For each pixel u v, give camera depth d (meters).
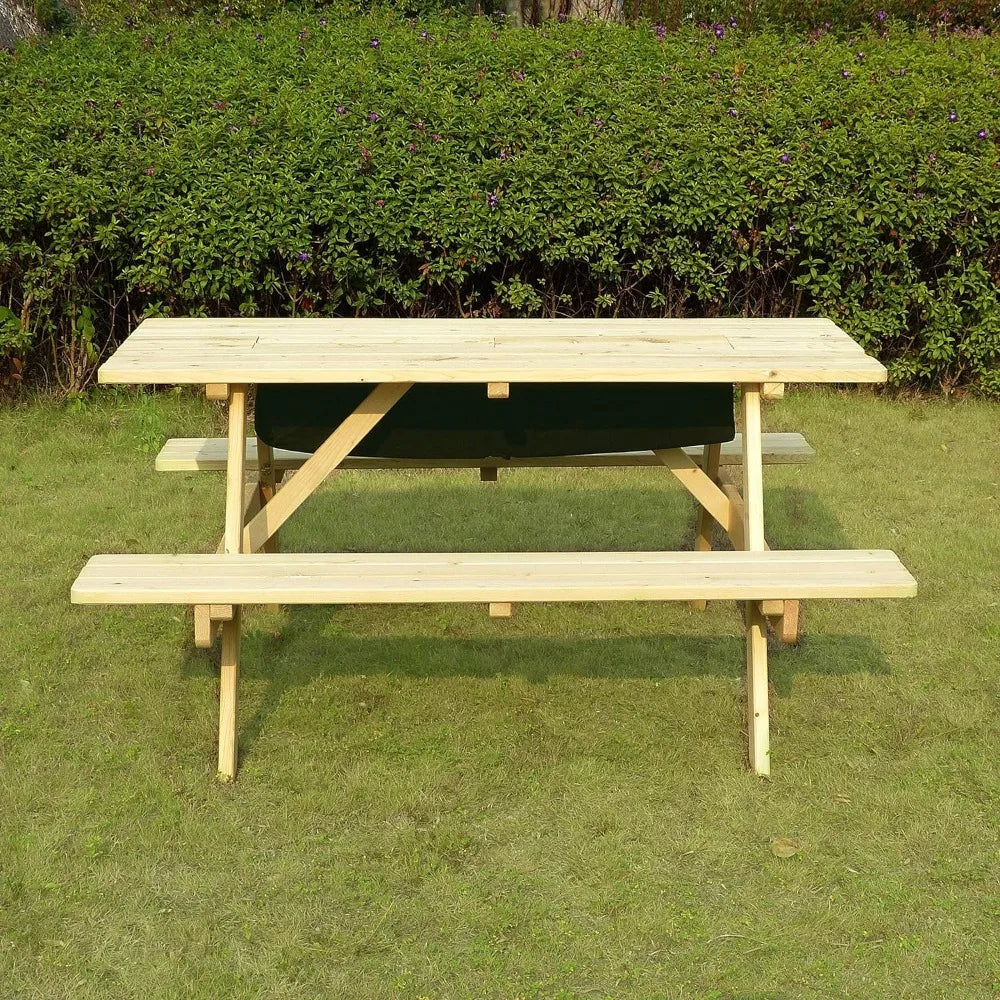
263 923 2.85
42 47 8.48
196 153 6.56
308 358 3.56
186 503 5.59
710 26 10.29
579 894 2.95
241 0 11.57
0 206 6.39
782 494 5.75
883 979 2.68
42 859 3.05
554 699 3.91
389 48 8.02
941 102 7.05
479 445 3.87
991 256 7.03
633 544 5.18
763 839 3.17
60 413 6.71
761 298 7.16
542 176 6.63
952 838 3.16
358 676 4.06
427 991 2.65
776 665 4.11
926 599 4.62
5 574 4.81
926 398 7.21
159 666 4.09
